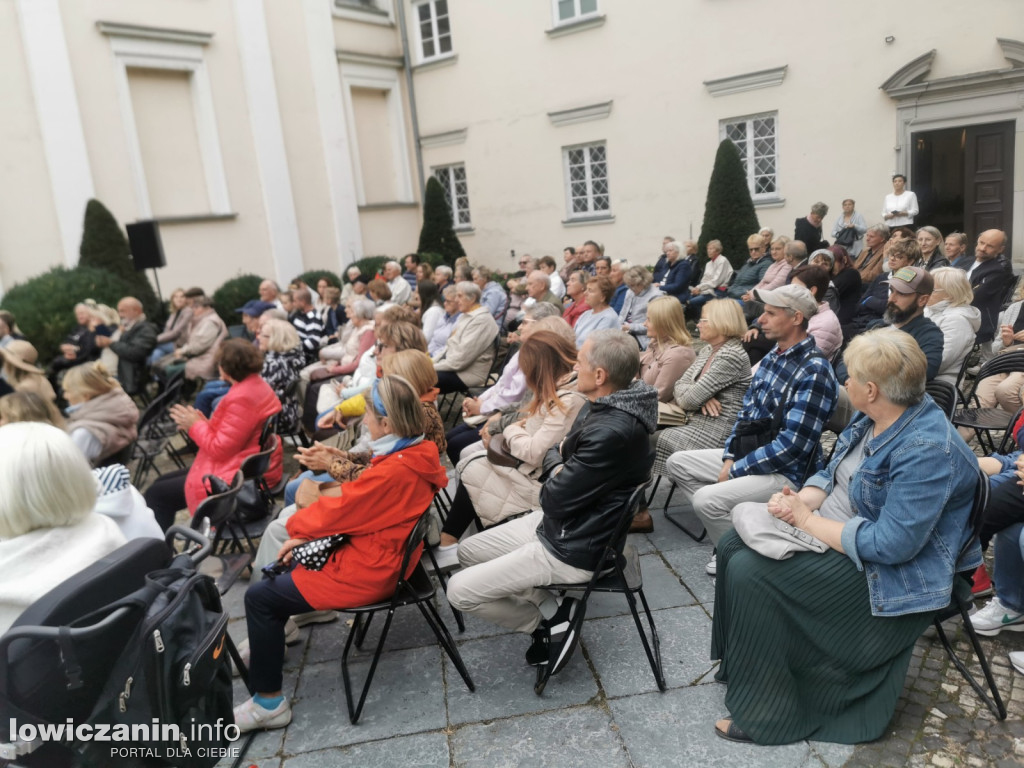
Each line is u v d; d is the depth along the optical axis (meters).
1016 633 2.83
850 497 2.36
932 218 10.91
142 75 11.41
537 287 6.46
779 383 3.17
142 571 1.97
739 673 2.39
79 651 1.72
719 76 11.81
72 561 1.96
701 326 3.92
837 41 10.74
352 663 2.99
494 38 14.04
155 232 8.98
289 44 13.16
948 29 9.95
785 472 3.06
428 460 2.62
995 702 2.40
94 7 10.58
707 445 3.82
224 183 12.28
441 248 14.61
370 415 2.63
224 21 12.16
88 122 10.62
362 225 14.74
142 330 7.90
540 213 14.36
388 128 15.64
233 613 3.52
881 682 2.34
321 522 2.52
